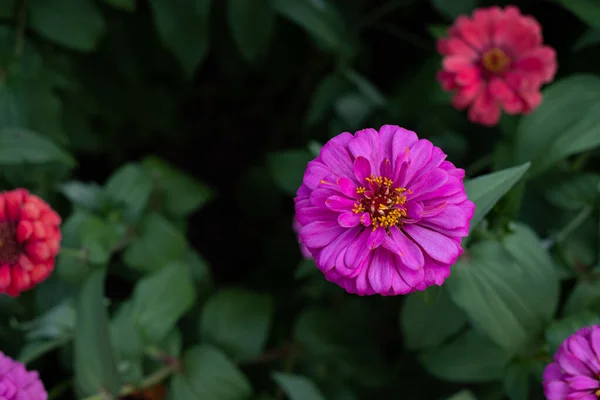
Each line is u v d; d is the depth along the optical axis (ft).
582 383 2.17
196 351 2.59
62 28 2.73
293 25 3.32
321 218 2.17
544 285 2.38
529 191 2.65
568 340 2.20
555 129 2.49
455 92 2.67
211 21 3.29
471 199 2.21
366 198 2.17
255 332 2.69
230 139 3.93
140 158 3.84
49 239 2.38
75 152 3.62
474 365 2.54
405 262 2.12
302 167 2.82
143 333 2.55
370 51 3.25
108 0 2.65
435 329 2.52
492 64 2.57
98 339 2.37
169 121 3.58
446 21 3.09
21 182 2.72
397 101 2.87
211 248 3.73
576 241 2.58
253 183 3.45
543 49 2.57
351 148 2.16
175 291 2.57
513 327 2.39
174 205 2.85
